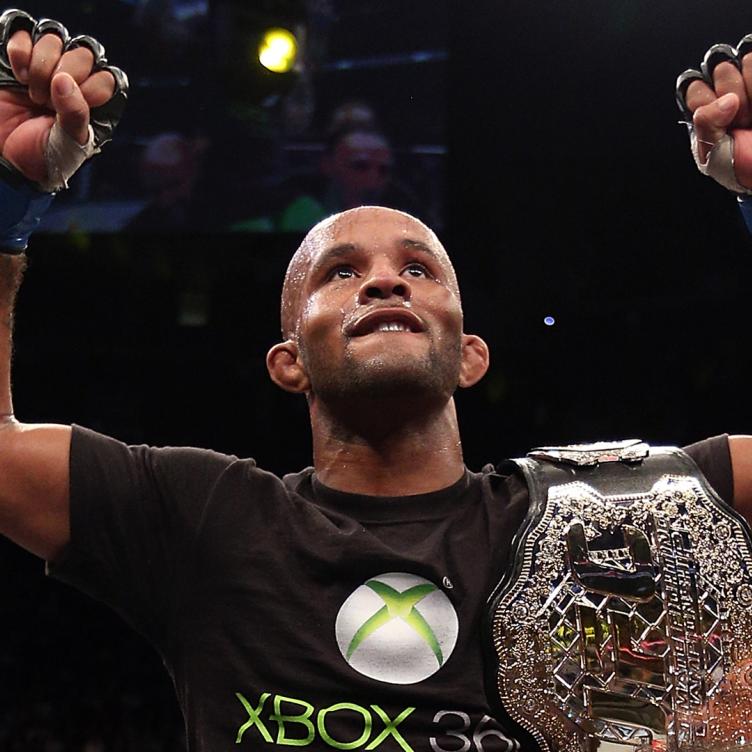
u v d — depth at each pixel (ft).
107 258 25.85
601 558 5.54
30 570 31.60
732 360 25.93
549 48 18.94
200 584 5.67
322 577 5.53
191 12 18.79
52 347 28.50
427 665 5.35
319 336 6.11
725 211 22.66
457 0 18.74
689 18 17.87
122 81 5.75
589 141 20.52
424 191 18.99
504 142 20.51
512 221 22.47
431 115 18.95
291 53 18.88
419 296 6.15
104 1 18.52
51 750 29.17
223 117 19.08
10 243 5.96
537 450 6.20
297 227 18.99
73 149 5.59
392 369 5.86
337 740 5.20
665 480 5.83
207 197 19.21
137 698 30.37
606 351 25.80
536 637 5.38
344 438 6.14
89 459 5.93
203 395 30.12
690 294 24.45
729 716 5.34
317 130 19.07
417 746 5.20
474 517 5.88
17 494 5.83
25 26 5.67
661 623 5.42
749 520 6.13
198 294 27.22
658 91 19.17
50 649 30.91
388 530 5.80
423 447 6.09
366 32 19.02
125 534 5.85
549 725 5.30
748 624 5.47
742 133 5.74
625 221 22.76
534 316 24.50
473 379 6.78
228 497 5.86
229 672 5.43
